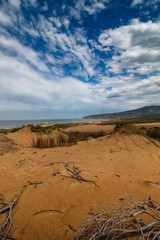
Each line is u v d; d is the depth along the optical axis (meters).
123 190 2.15
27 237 1.36
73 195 1.99
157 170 3.41
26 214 1.67
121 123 9.11
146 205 1.82
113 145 5.98
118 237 1.33
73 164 3.50
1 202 1.91
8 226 1.49
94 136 11.56
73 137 10.38
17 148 6.60
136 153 4.79
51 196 2.00
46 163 3.84
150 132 9.84
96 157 4.24
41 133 12.54
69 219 1.56
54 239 1.33
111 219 1.43
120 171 2.99
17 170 3.27
